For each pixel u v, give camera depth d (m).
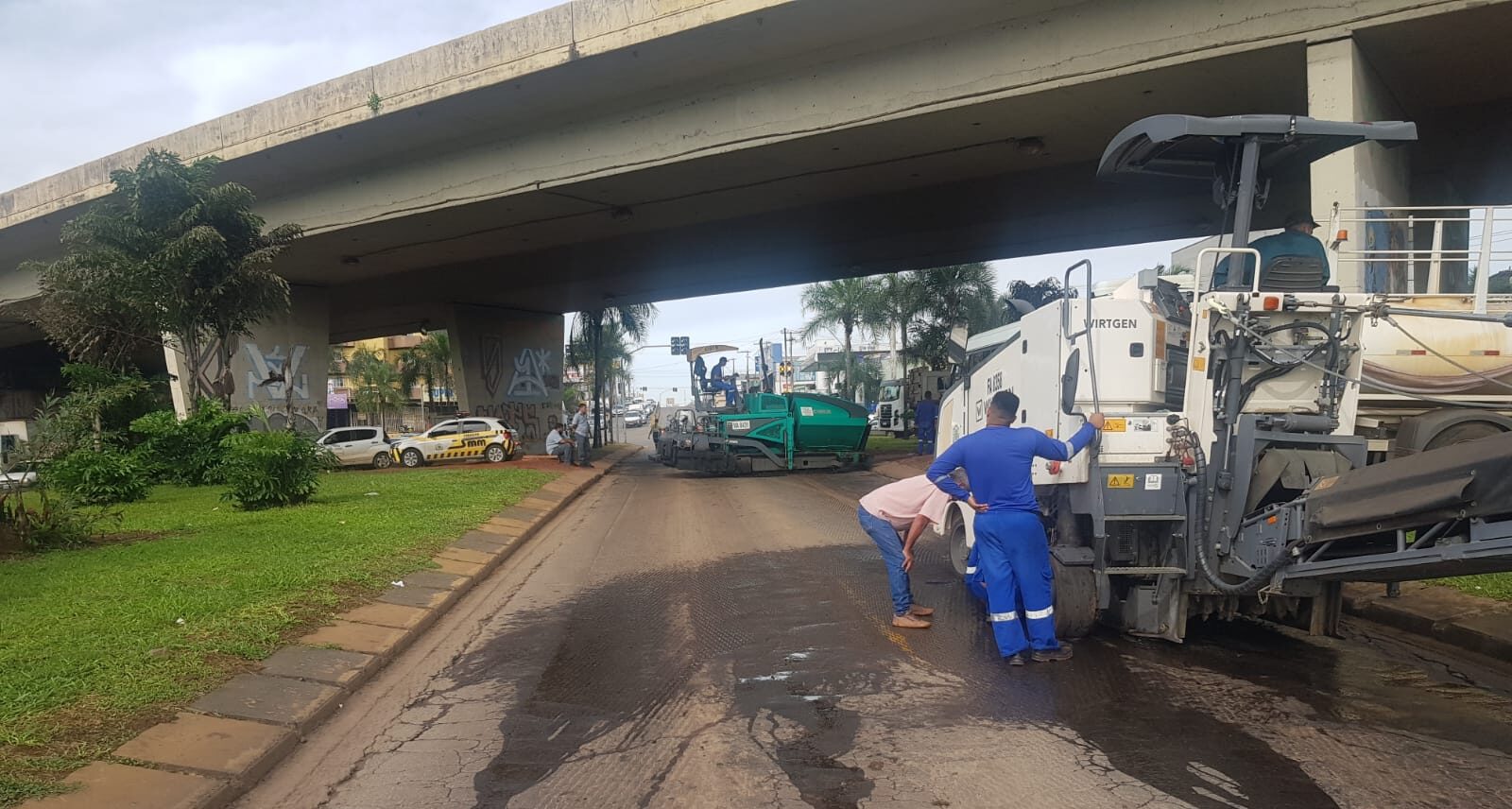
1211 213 22.64
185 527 11.89
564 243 26.34
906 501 7.22
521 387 37.69
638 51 16.19
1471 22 11.33
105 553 9.70
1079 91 14.27
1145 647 6.43
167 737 4.70
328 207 23.20
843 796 4.17
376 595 8.16
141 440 20.47
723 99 17.41
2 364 53.78
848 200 22.00
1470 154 17.02
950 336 9.55
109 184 23.88
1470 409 7.62
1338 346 5.89
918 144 17.17
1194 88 14.07
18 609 7.09
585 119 19.06
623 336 49.81
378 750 4.93
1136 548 6.33
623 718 5.34
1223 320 5.94
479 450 30.66
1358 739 4.66
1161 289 7.15
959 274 34.78
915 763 4.52
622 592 9.08
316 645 6.53
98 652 5.89
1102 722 4.98
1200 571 6.01
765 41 15.73
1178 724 4.93
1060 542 6.65
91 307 20.56
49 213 25.25
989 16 14.48
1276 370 5.97
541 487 19.36
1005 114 15.45
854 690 5.70
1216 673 5.83
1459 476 4.38
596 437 44.72
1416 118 15.39
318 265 27.88
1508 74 13.20
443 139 20.70
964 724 5.03
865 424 23.97
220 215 19.58
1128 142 6.41
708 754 4.72
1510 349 8.71
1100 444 6.08
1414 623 6.68
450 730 5.23
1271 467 5.69
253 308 20.62
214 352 21.83
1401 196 13.84
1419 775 4.20
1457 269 12.30
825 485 20.52
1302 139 6.03
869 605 8.01
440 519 12.84
